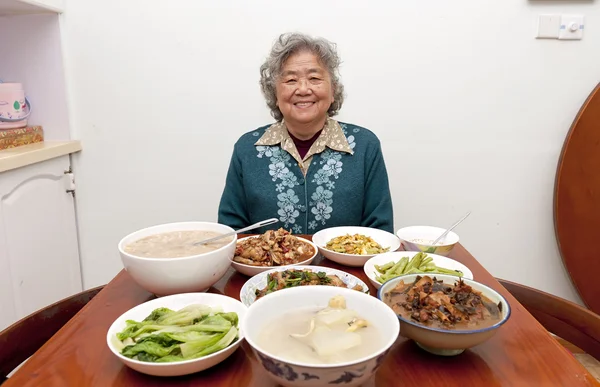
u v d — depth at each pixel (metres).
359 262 1.09
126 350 0.67
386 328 0.66
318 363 0.58
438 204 2.07
